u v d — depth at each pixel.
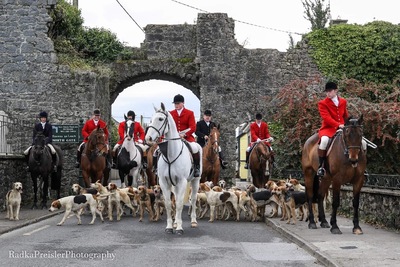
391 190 13.20
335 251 9.74
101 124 18.67
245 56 29.14
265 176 17.45
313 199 13.35
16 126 21.81
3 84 24.20
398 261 8.83
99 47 28.61
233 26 29.34
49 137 19.16
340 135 11.91
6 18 24.36
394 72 27.91
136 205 16.33
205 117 18.09
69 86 24.20
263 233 12.82
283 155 22.47
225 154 28.84
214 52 29.17
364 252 9.65
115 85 29.02
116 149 18.45
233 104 29.02
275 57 29.05
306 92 22.61
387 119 19.97
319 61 28.62
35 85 24.20
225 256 9.76
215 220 15.38
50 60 24.28
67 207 14.15
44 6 24.44
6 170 17.92
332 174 11.99
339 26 28.75
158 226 13.84
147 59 29.73
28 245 10.84
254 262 9.26
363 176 11.95
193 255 9.82
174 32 30.00
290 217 14.39
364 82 27.45
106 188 15.22
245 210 15.26
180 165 12.31
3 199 17.50
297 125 21.56
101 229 13.27
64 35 27.30
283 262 9.28
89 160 17.14
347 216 15.61
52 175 19.97
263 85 29.02
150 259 9.41
